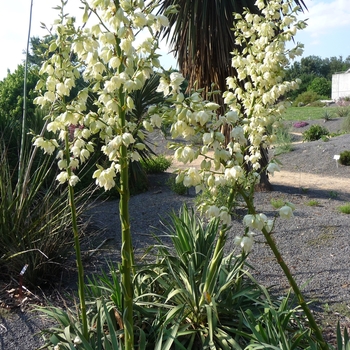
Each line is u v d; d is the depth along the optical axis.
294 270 4.07
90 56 1.76
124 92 1.81
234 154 1.83
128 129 1.86
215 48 6.44
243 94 2.47
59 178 2.08
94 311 2.68
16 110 10.44
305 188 8.04
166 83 1.79
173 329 2.28
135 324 2.48
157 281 2.82
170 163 9.23
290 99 2.39
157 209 6.13
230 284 2.74
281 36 2.38
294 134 17.72
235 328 2.56
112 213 5.93
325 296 3.53
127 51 1.68
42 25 1.93
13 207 3.96
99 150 6.66
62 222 4.03
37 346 2.88
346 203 6.95
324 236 4.96
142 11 1.74
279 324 2.18
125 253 1.88
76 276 3.93
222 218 1.86
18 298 3.47
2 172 4.12
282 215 1.76
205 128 1.76
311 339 2.33
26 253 3.67
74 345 2.33
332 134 14.57
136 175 7.38
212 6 6.36
